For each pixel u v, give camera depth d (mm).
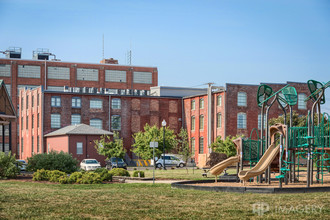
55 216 15727
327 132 25828
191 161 75438
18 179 34281
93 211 16812
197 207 17594
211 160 47875
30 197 21078
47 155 37969
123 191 24219
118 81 110688
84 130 66188
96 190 25109
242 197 20344
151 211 16734
